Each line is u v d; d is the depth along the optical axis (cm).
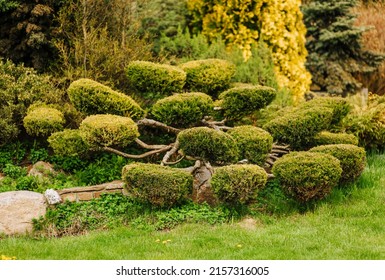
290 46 1220
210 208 805
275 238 705
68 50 1062
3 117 944
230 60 1116
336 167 796
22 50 1050
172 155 944
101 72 1023
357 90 1553
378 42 1602
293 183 789
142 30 1179
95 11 1060
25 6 1025
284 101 1100
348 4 1505
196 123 930
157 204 786
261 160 855
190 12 1235
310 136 909
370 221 759
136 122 916
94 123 823
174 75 970
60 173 909
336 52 1522
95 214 789
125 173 785
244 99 934
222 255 660
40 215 777
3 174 908
